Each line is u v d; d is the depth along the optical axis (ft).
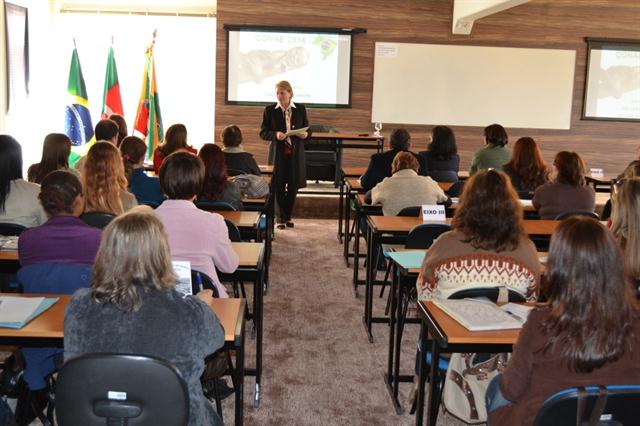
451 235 8.12
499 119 29.37
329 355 11.66
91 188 10.32
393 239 12.35
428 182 14.39
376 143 24.32
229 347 6.71
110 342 5.24
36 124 26.73
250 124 28.84
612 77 29.48
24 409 7.66
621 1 28.96
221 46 28.32
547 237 12.12
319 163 25.04
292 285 16.01
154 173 18.20
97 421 5.04
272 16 28.27
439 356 7.42
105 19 28.60
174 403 5.00
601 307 5.02
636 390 4.80
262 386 10.28
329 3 28.32
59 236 7.76
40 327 6.55
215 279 8.46
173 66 29.17
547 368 5.28
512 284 7.97
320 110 28.86
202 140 29.73
